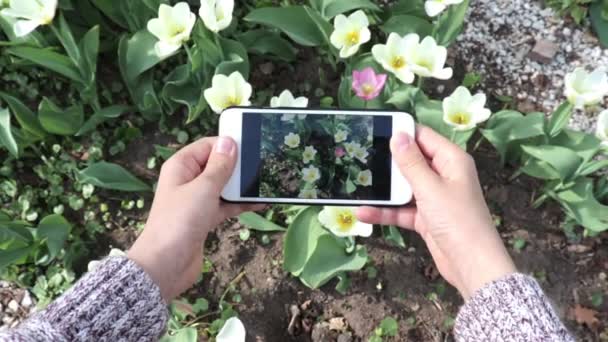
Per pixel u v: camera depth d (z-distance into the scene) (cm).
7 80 51
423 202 34
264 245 47
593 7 52
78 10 50
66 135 49
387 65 41
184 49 51
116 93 51
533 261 47
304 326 46
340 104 47
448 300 46
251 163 36
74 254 47
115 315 28
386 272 47
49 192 49
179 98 48
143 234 32
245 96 42
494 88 51
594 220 44
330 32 46
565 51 52
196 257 35
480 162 49
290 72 52
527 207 48
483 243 32
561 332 27
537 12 53
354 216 40
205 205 33
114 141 50
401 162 34
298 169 36
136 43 47
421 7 49
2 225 41
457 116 40
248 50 50
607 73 51
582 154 43
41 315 27
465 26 53
